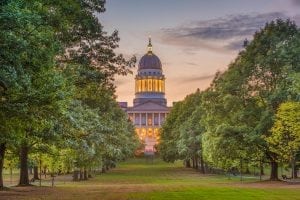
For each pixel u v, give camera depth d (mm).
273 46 66500
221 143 66438
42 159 64500
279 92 62312
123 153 120125
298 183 61938
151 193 42531
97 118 61531
